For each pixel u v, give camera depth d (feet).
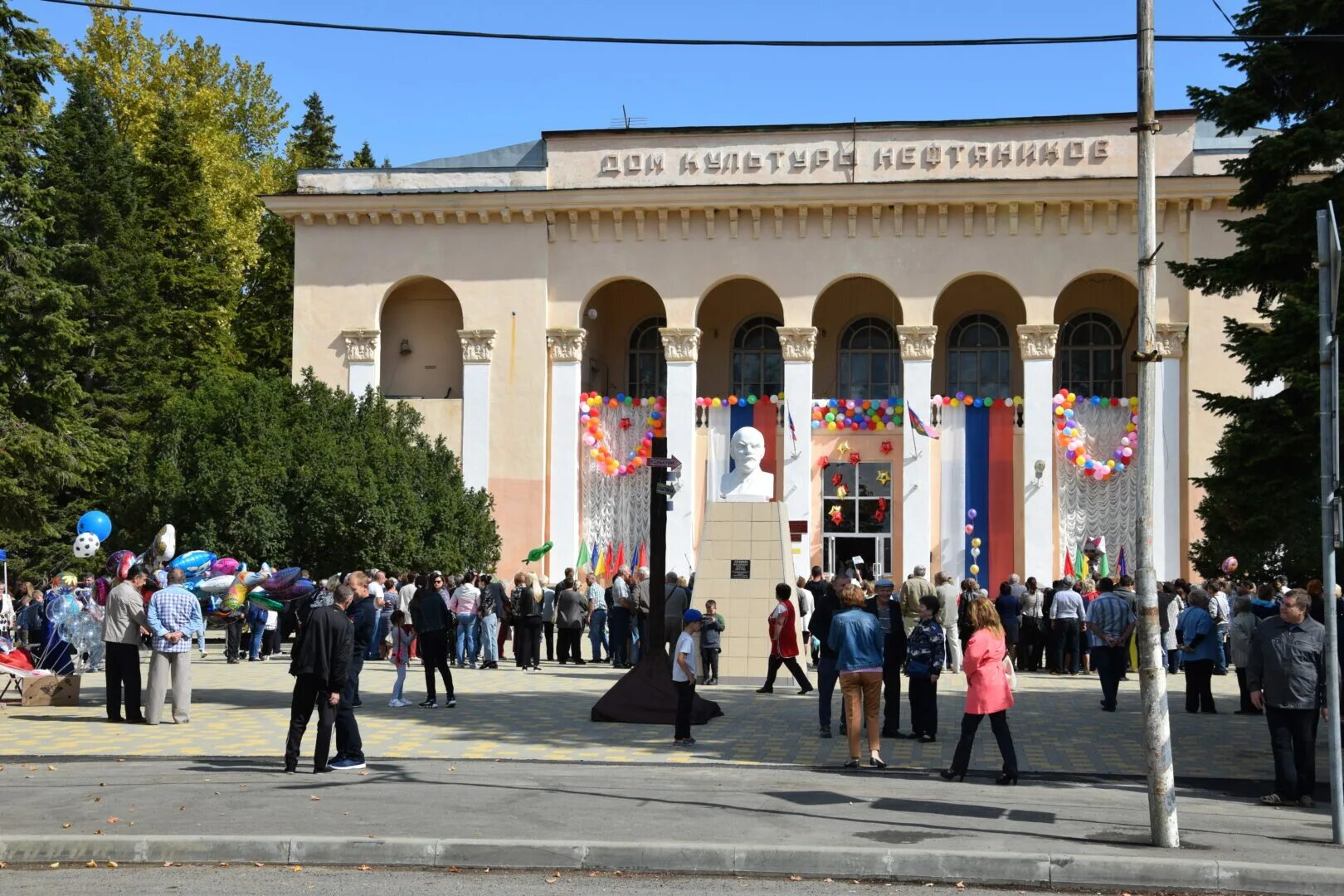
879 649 55.01
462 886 33.32
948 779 51.34
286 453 127.95
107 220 167.84
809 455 146.82
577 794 45.93
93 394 163.73
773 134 148.05
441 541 132.36
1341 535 40.91
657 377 160.76
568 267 150.82
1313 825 42.70
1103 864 34.81
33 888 32.73
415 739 62.34
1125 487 142.31
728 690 86.63
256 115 213.05
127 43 201.57
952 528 145.38
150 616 67.72
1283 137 62.54
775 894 33.27
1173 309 142.61
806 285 147.23
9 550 150.10
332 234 154.51
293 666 51.49
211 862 36.06
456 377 157.48
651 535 71.26
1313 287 60.64
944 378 156.56
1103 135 143.74
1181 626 78.07
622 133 150.00
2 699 77.61
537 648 105.60
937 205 144.97
